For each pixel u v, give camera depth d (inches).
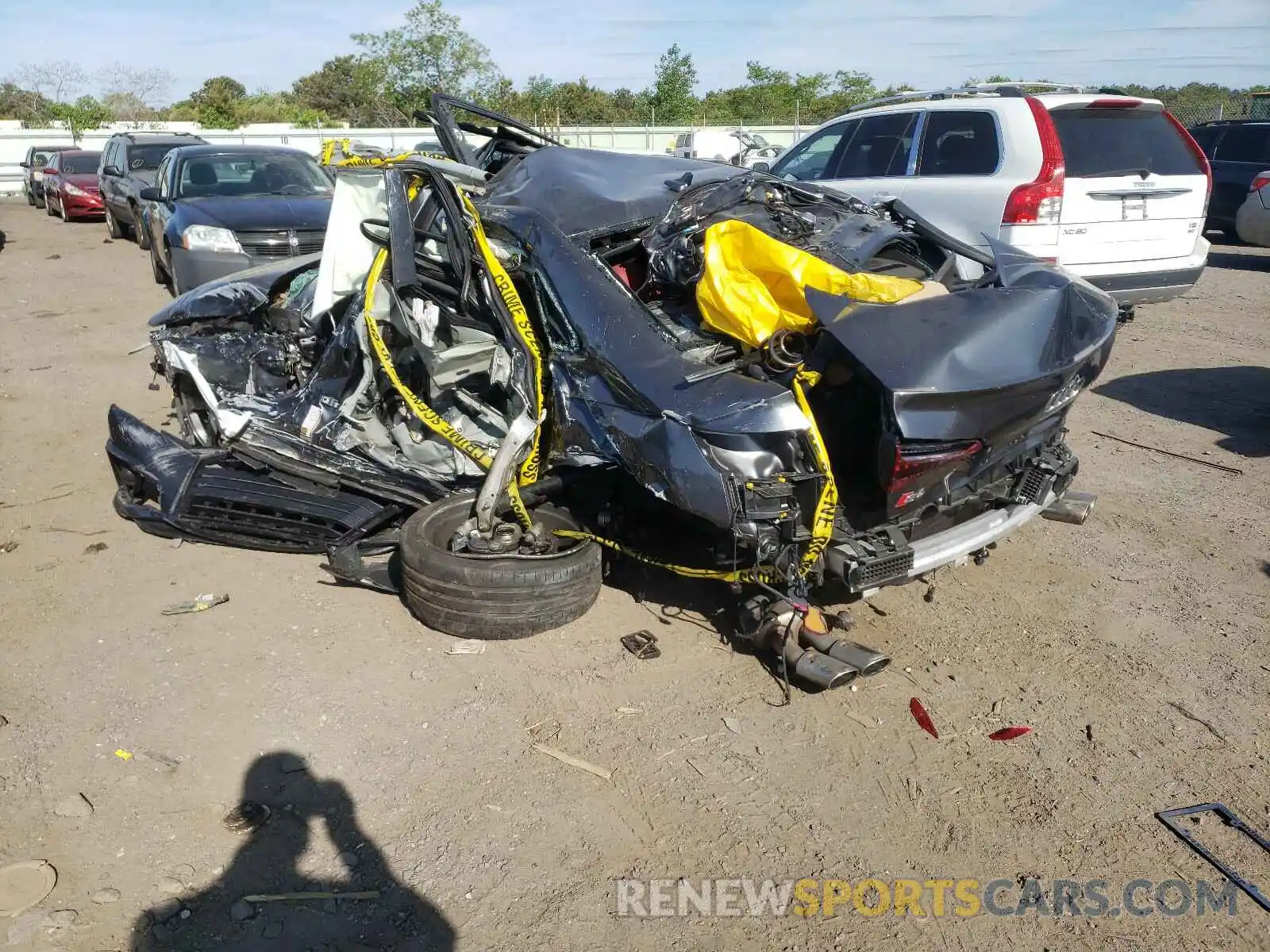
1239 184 550.0
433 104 190.9
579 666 141.0
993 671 141.0
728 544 132.8
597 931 95.9
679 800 114.4
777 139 1128.8
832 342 128.9
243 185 418.9
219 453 186.1
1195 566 172.7
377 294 165.6
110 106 1740.9
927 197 298.8
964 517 145.6
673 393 127.0
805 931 96.5
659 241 154.9
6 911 96.3
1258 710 131.6
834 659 131.2
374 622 154.0
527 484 150.0
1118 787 117.0
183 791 114.8
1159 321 371.2
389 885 101.5
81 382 296.8
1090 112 285.3
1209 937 95.7
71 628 151.6
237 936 94.5
